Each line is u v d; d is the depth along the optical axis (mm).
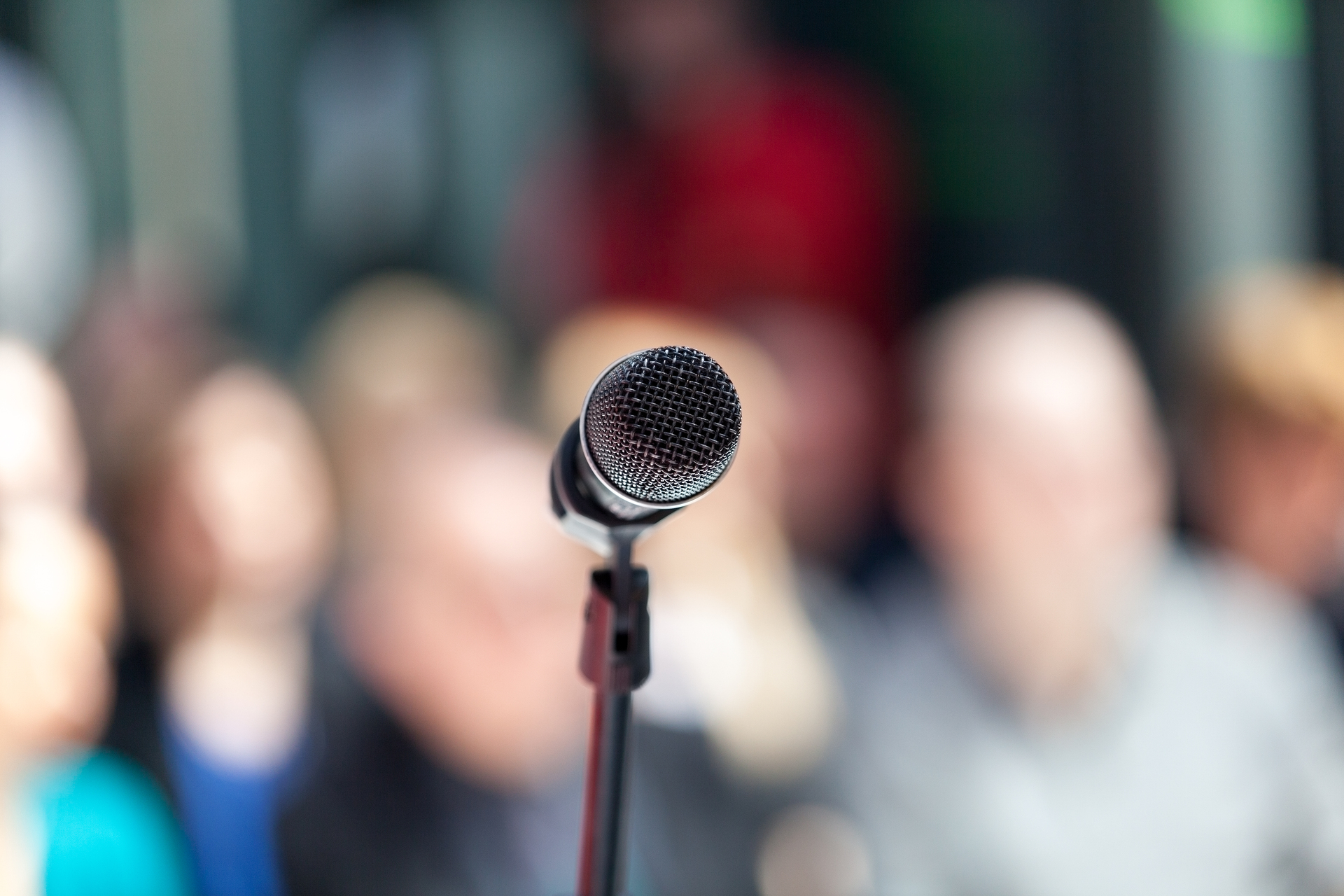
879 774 2170
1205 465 2578
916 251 4066
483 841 1836
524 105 4414
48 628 1520
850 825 2135
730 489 2271
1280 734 2205
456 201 4488
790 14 4129
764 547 2318
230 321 3166
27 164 3674
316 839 1759
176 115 4332
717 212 3984
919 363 2496
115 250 3934
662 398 1147
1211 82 3834
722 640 2154
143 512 1799
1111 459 2201
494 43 4441
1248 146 3822
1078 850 2098
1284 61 3785
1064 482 2162
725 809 2072
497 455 1952
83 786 1532
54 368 2127
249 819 1706
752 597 2234
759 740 2135
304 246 4527
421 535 1880
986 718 2162
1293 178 3801
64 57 4086
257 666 1876
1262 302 2572
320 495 2051
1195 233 3850
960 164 4070
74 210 3861
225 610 1825
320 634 1924
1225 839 2131
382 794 1812
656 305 3908
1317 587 2463
